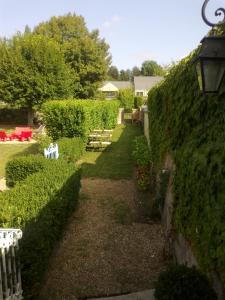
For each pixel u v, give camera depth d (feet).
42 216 17.52
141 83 245.45
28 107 108.37
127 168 44.34
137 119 109.29
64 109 54.08
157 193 27.32
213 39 11.93
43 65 102.12
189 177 15.88
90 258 20.36
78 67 143.74
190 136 18.11
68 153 44.11
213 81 12.03
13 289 14.06
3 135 75.20
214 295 11.45
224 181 11.76
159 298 11.64
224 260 11.25
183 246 17.21
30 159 32.58
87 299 16.46
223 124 13.58
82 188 35.19
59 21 155.53
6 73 101.81
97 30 162.81
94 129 68.90
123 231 24.09
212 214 12.59
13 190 21.18
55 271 18.95
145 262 19.84
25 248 14.55
